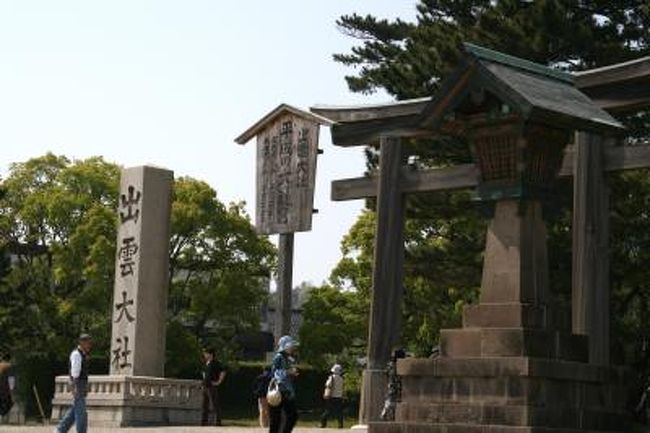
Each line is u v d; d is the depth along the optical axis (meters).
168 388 28.30
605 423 15.87
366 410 24.83
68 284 49.69
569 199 27.12
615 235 29.47
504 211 16.20
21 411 44.81
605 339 20.83
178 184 51.12
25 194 51.66
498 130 16.14
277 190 22.45
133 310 28.45
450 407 15.62
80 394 19.19
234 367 51.88
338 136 25.98
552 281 28.84
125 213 29.22
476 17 31.64
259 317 53.12
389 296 24.91
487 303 16.11
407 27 35.12
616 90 21.02
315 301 53.38
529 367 14.89
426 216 31.80
